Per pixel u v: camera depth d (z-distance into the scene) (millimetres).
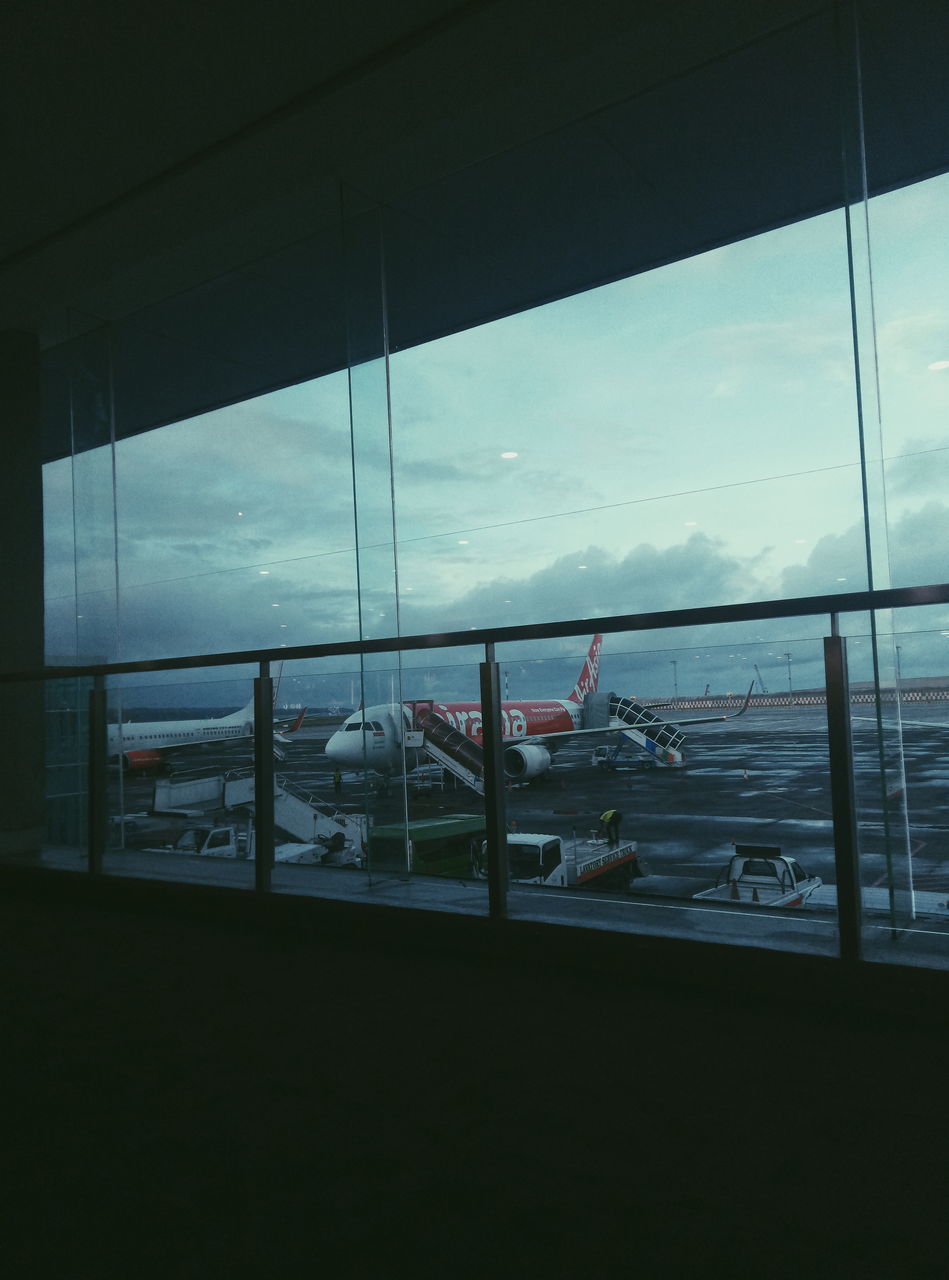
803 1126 1504
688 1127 1517
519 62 3527
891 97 3934
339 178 4320
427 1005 2197
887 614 2656
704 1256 1168
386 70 3508
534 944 2451
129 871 3658
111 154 3986
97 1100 1729
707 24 3373
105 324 5816
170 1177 1429
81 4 3074
